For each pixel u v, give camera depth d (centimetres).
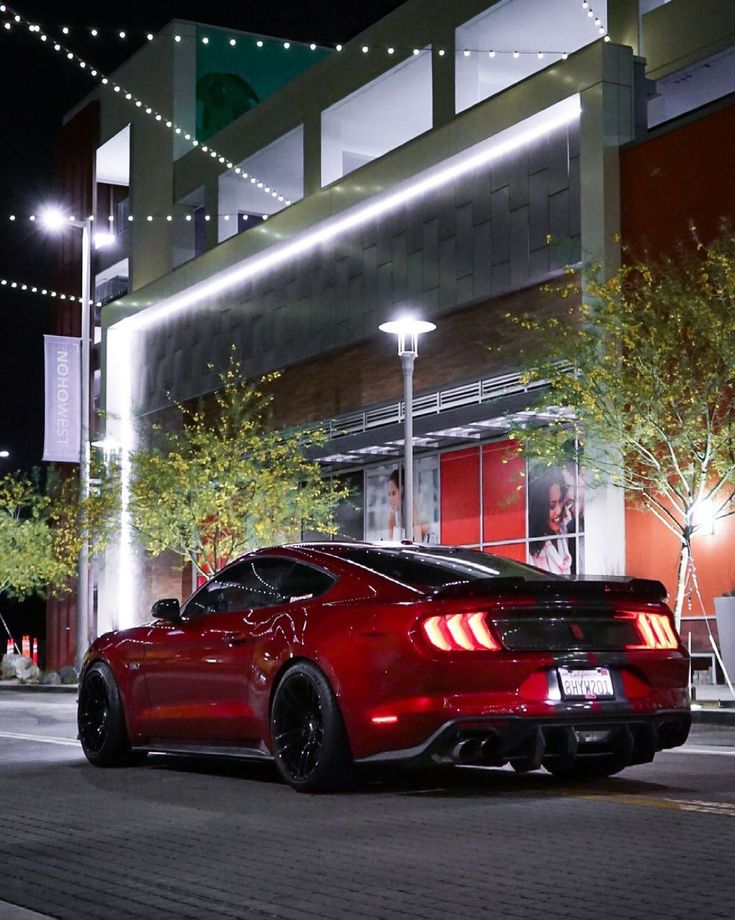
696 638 2219
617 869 529
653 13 2586
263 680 806
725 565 2178
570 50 3102
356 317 3144
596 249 2430
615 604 772
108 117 4566
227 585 888
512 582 739
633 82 2483
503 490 2755
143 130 4250
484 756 732
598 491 2353
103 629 4197
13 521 3991
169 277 3884
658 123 2634
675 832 613
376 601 763
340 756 757
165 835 637
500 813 681
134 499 3016
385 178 3006
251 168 3788
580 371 1889
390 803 727
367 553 822
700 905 462
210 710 854
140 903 489
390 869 541
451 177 2864
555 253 2572
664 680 780
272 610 825
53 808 734
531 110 2598
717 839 594
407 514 2112
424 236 2938
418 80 3250
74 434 3662
